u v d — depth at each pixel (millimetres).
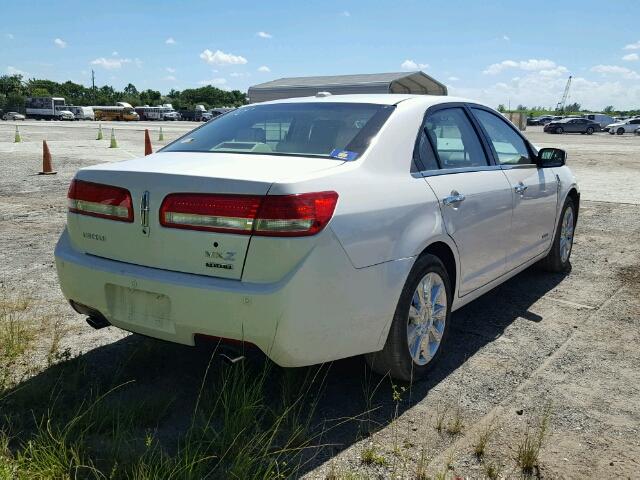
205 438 2730
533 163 4953
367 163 3125
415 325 3346
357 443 2816
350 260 2822
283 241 2641
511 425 3012
